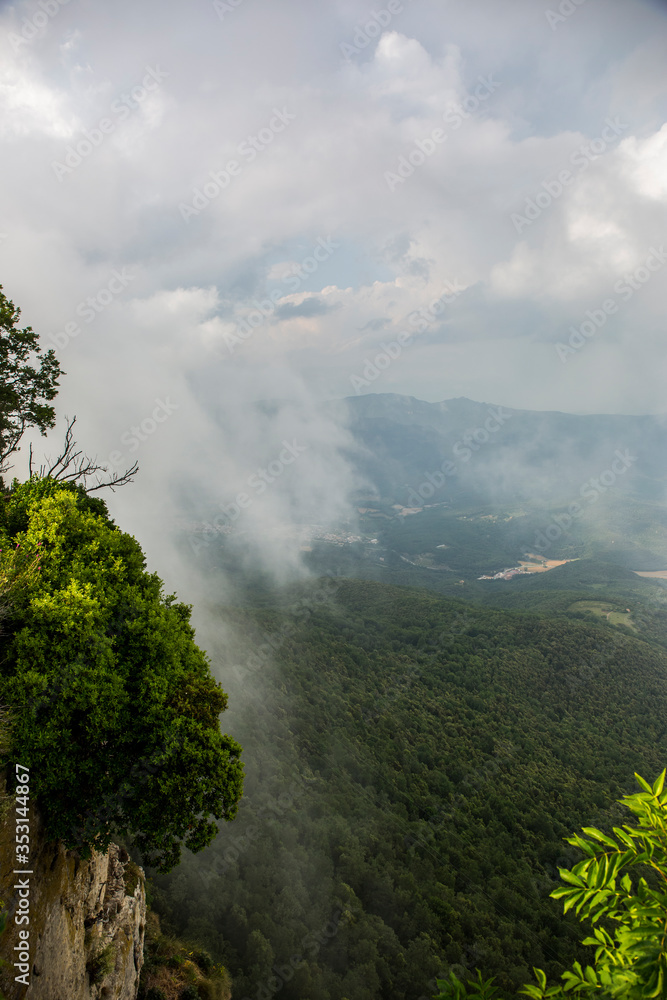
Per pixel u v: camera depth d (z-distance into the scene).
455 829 61.03
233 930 37.62
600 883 4.64
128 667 14.80
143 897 20.77
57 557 15.60
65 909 13.86
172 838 14.51
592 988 4.49
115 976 16.28
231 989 29.33
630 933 4.25
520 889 52.59
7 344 21.27
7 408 21.56
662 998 3.92
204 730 14.95
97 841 13.60
